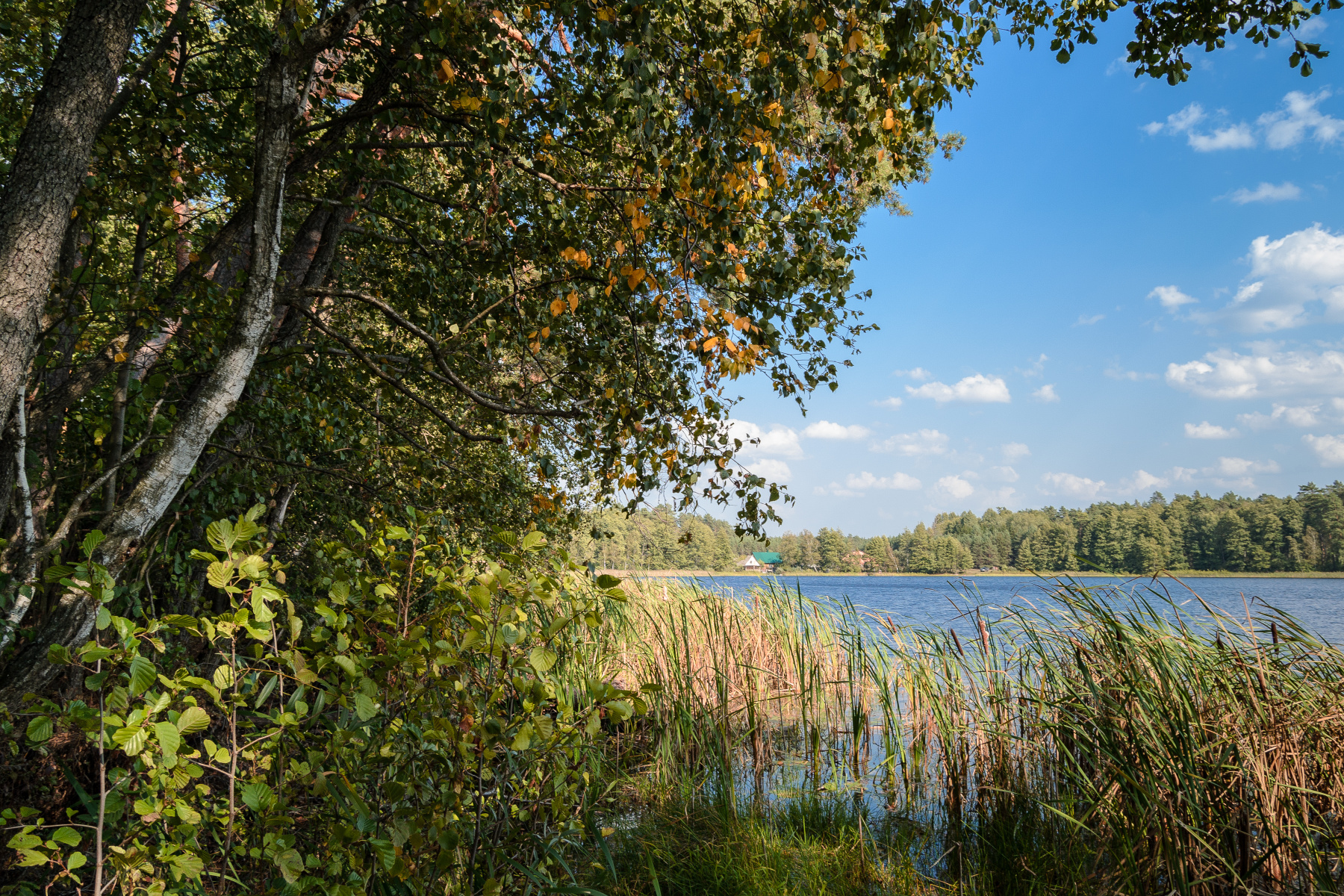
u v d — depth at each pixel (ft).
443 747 7.38
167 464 10.14
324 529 23.56
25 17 14.60
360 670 6.98
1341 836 10.70
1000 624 16.29
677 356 14.37
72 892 7.18
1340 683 11.74
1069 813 12.99
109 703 5.51
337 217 18.60
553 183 14.15
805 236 13.19
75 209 13.58
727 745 17.37
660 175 12.62
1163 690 12.11
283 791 6.89
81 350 15.99
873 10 10.06
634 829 14.92
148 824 6.15
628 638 24.35
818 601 26.16
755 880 12.46
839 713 22.53
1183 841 11.08
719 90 11.45
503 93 11.58
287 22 10.46
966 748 15.31
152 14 15.35
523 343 15.11
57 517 15.26
